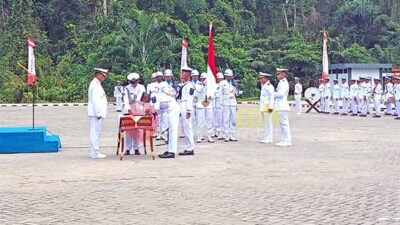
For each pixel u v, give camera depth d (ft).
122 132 47.34
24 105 146.82
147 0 181.78
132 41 152.87
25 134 52.34
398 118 96.12
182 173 39.78
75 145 58.70
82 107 138.31
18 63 158.92
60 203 30.14
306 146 56.34
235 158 47.55
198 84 61.16
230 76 63.00
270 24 213.66
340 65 155.43
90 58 157.48
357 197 31.07
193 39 164.45
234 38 185.26
